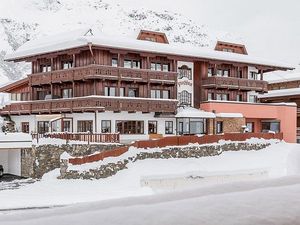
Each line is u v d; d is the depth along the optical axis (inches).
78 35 1529.3
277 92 2124.8
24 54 1621.6
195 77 1723.7
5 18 7042.3
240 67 1827.0
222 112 1672.0
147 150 1196.5
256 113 1760.6
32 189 1072.8
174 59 1603.1
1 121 1817.2
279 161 1342.3
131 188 1034.1
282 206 39.4
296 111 1891.0
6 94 2122.3
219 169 1246.3
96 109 1374.3
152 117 1545.3
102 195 939.3
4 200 876.6
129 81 1473.9
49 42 1642.5
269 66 1862.7
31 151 1309.1
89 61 1459.2
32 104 1568.7
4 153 1409.9
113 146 1288.1
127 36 1711.4
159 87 1568.7
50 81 1534.2
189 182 1120.8
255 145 1424.7
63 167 1173.7
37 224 34.9
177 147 1248.2
